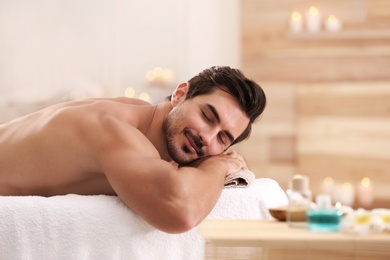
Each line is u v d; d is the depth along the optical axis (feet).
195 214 5.29
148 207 5.26
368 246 4.59
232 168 6.20
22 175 6.12
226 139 6.19
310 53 14.96
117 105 6.17
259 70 15.08
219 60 15.48
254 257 5.00
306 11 14.98
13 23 15.52
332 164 14.87
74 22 15.53
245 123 6.24
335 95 14.87
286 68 15.02
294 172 15.02
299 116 14.98
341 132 14.83
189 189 5.31
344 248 4.60
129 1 15.57
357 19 14.82
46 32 15.52
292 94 15.02
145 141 5.68
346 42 14.89
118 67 15.55
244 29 15.11
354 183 14.76
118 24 15.58
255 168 15.16
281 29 15.03
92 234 5.33
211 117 6.05
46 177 6.06
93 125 5.81
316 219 5.02
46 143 5.99
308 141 14.94
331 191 14.74
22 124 6.37
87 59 15.53
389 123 14.66
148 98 15.24
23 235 5.27
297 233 4.88
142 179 5.31
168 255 5.50
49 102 15.03
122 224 5.39
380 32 14.67
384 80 14.75
